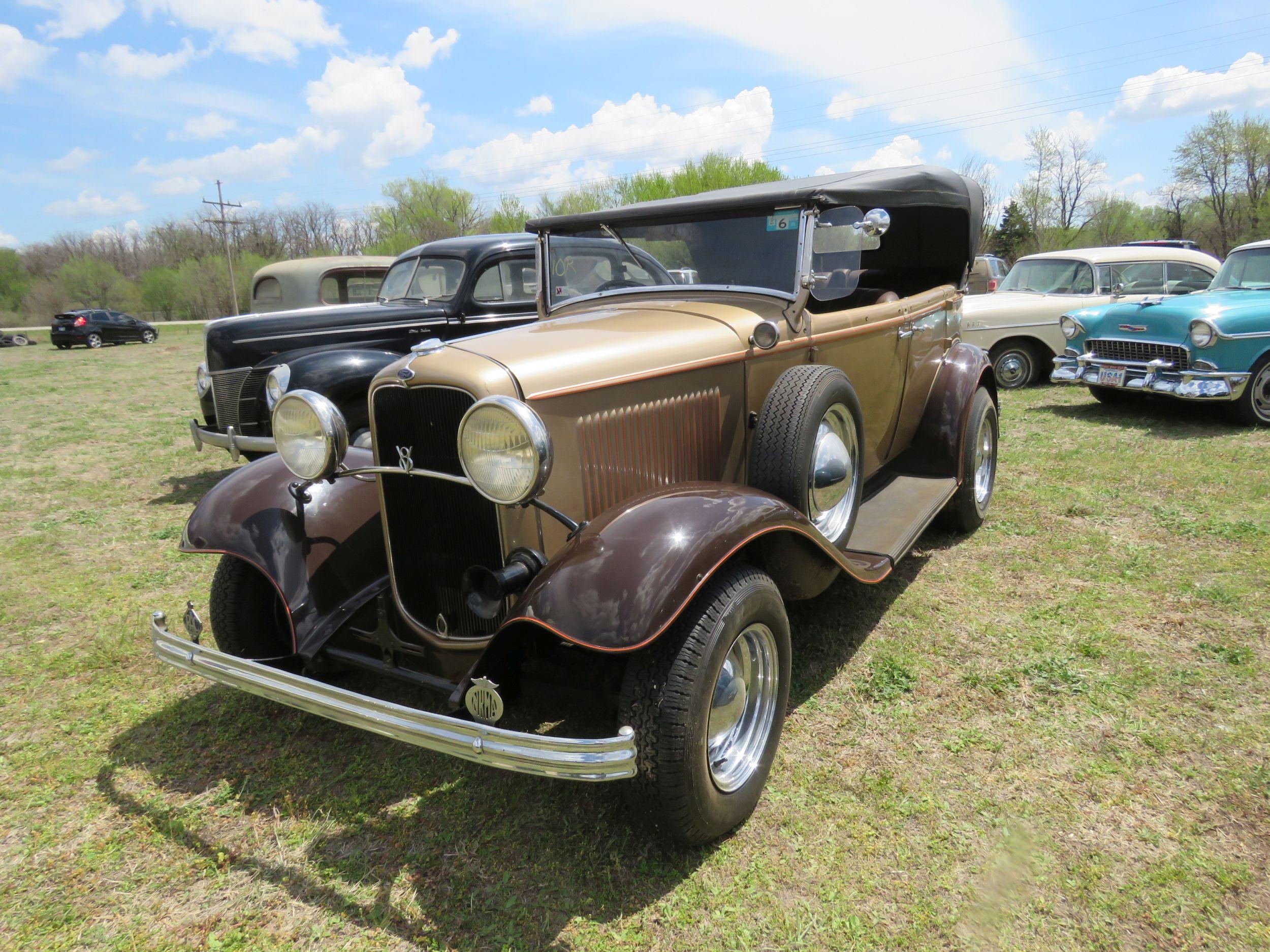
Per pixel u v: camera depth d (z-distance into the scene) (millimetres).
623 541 2279
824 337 3562
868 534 3645
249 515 3055
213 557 5246
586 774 1942
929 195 4297
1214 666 3328
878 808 2568
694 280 3672
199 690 3518
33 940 2162
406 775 2863
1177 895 2168
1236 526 4832
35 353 27141
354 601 3105
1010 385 10367
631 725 2195
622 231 3828
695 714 2186
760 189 3592
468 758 2053
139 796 2789
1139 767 2715
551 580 2256
